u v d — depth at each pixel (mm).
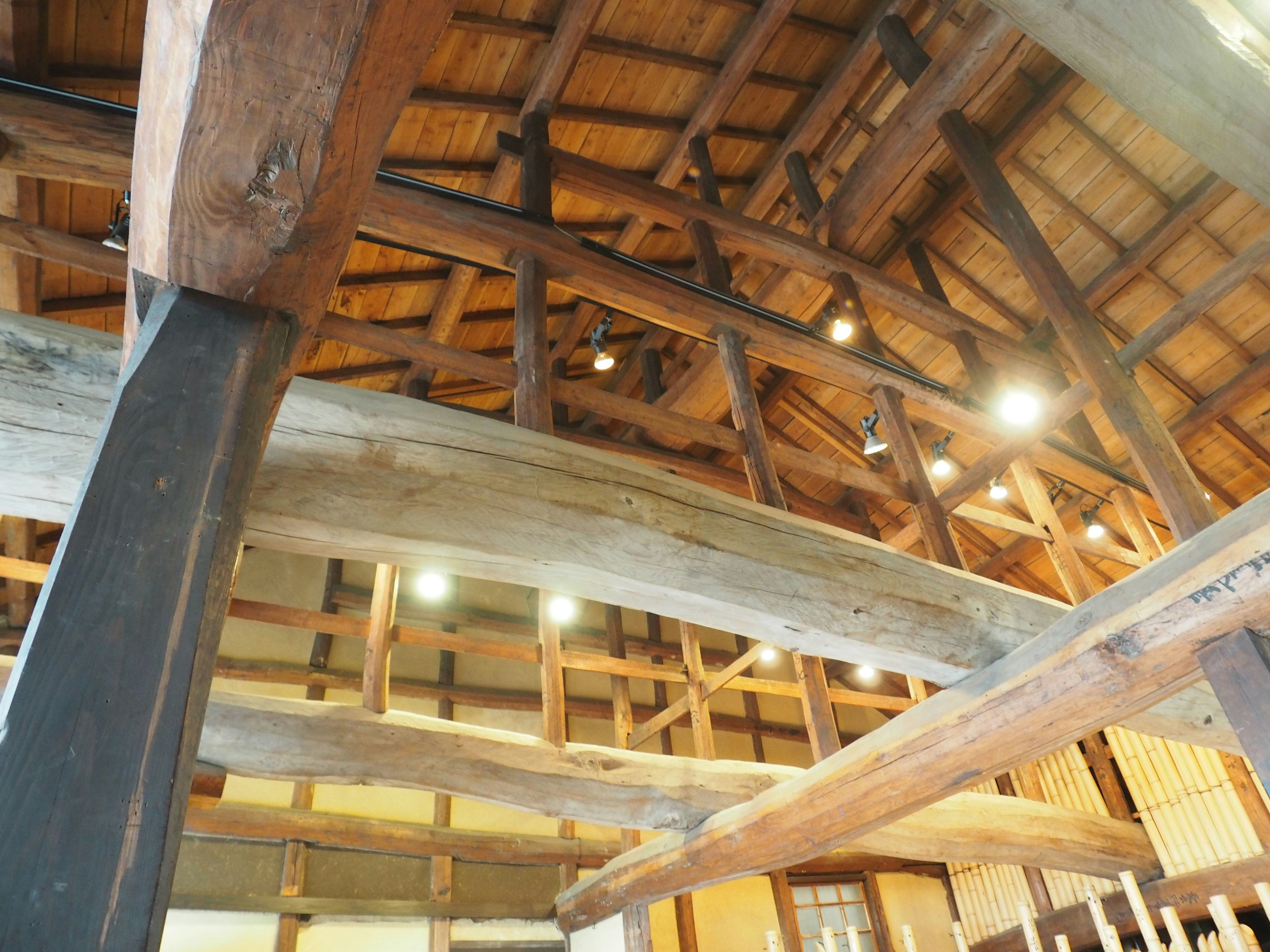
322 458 1812
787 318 4668
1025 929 3777
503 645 4832
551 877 6586
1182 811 6090
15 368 1607
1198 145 2002
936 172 6797
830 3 5926
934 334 6523
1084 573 5188
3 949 718
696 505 2361
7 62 3408
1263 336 6672
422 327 6113
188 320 1174
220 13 867
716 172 6590
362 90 958
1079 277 6938
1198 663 2312
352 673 6895
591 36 5266
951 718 2957
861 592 2607
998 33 4941
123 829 818
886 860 7977
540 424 3414
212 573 1004
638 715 8141
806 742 9016
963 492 5043
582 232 6281
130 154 3123
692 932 6715
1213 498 7523
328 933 5652
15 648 6027
